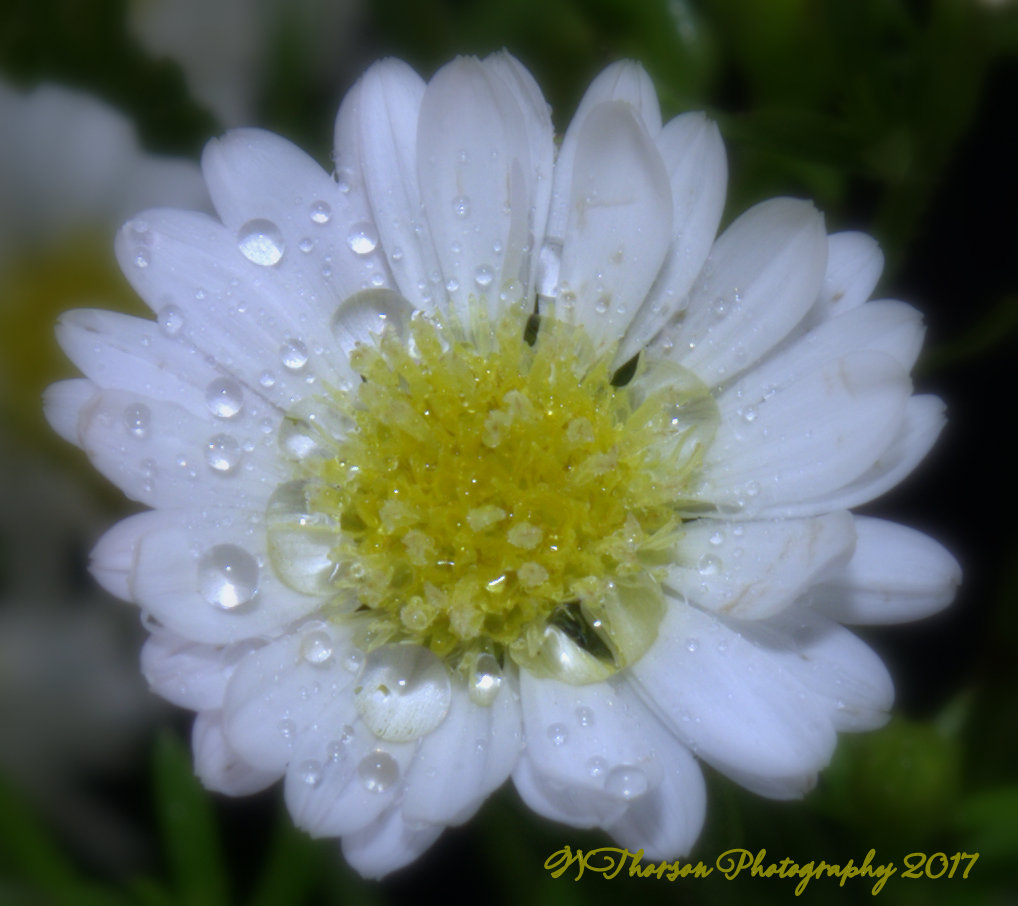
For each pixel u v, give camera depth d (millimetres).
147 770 72
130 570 61
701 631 62
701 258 65
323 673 62
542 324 67
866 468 62
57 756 71
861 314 64
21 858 68
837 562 59
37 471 72
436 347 66
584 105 66
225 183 66
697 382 65
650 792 60
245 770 61
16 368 72
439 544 65
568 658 63
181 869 67
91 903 68
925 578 61
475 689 63
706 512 64
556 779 60
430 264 67
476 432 66
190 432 64
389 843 60
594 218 65
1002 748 69
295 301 66
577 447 66
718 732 61
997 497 72
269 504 64
